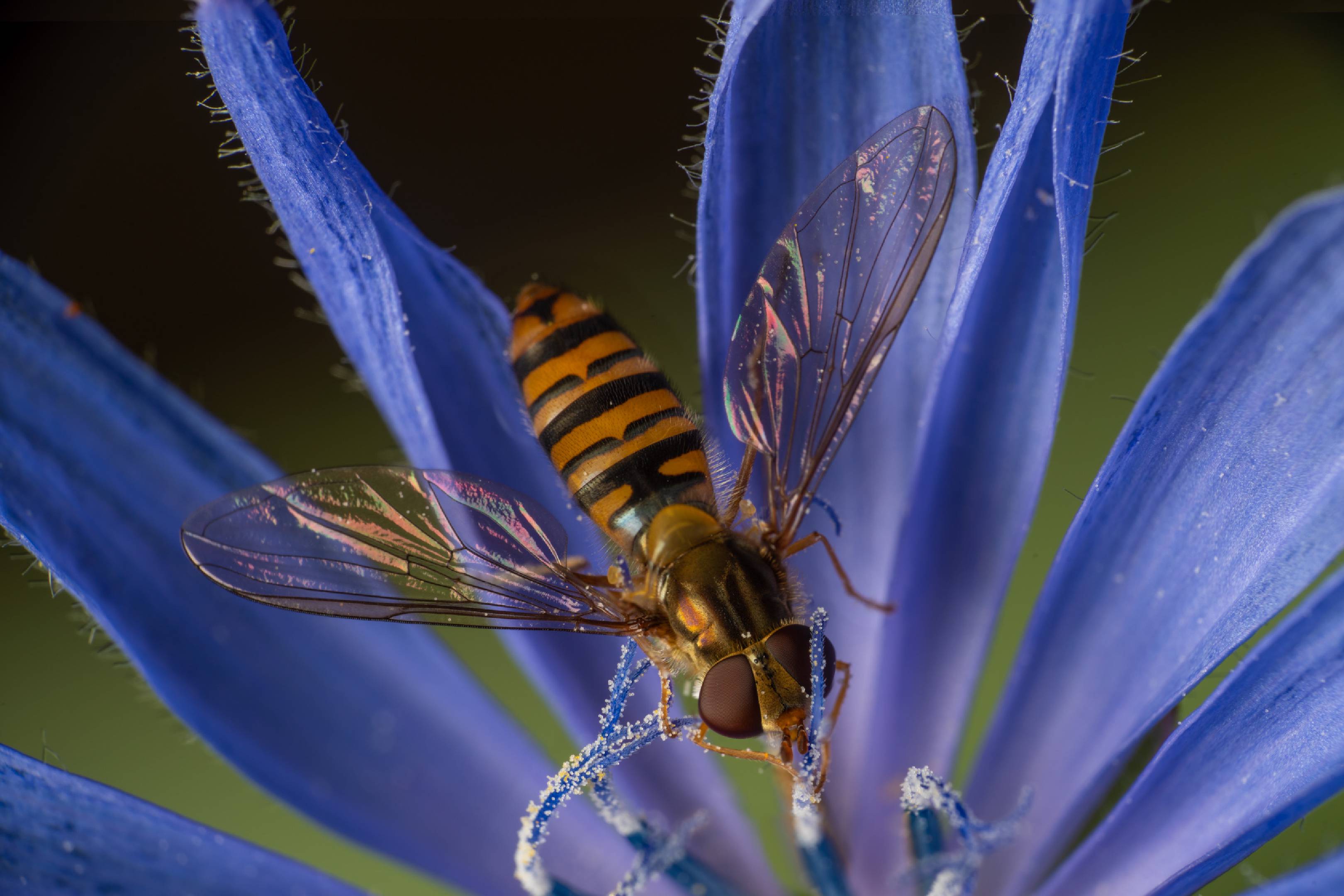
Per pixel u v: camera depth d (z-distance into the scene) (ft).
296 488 0.27
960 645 0.27
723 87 0.26
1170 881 0.25
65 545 0.26
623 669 0.27
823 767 0.27
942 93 0.27
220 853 0.26
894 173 0.27
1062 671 0.27
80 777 0.26
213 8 0.25
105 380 0.27
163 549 0.27
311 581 0.27
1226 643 0.26
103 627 0.26
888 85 0.27
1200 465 0.26
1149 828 0.26
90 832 0.25
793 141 0.27
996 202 0.26
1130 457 0.26
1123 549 0.26
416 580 0.27
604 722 0.27
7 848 0.25
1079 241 0.25
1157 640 0.26
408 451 0.27
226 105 0.26
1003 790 0.27
